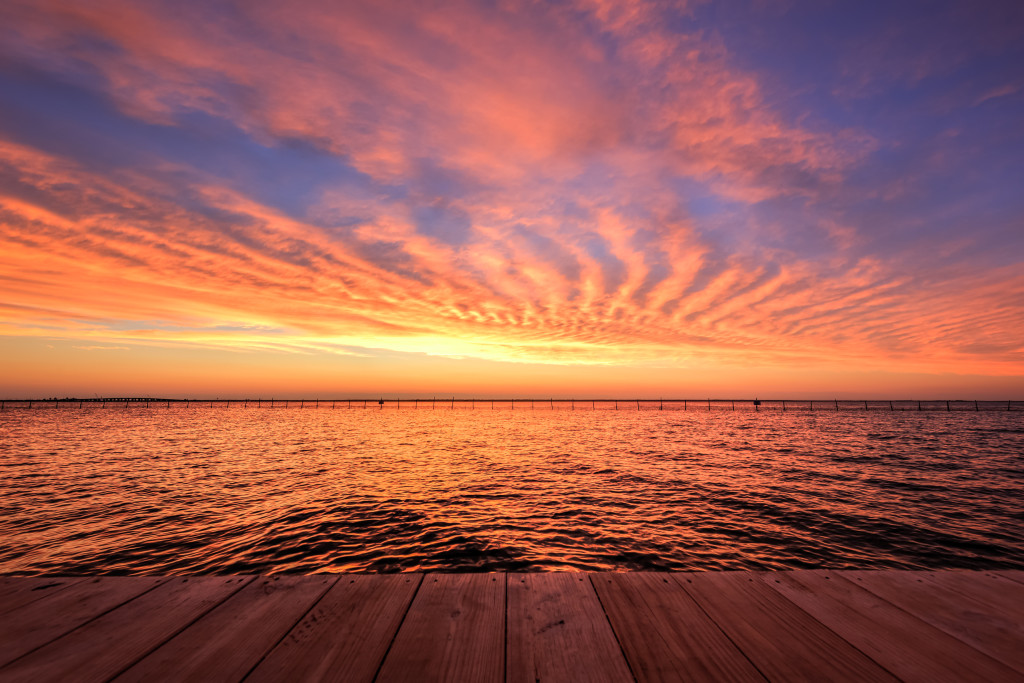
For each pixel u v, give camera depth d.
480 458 24.97
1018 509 12.79
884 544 9.91
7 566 8.73
